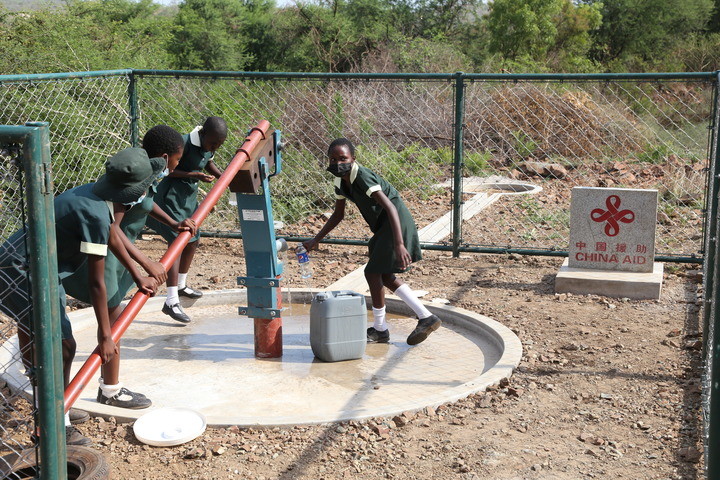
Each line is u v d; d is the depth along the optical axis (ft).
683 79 24.00
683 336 19.13
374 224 18.75
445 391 15.71
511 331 19.38
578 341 19.01
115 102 30.66
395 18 139.13
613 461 12.79
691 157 45.11
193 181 21.09
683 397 15.42
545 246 29.73
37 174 9.32
